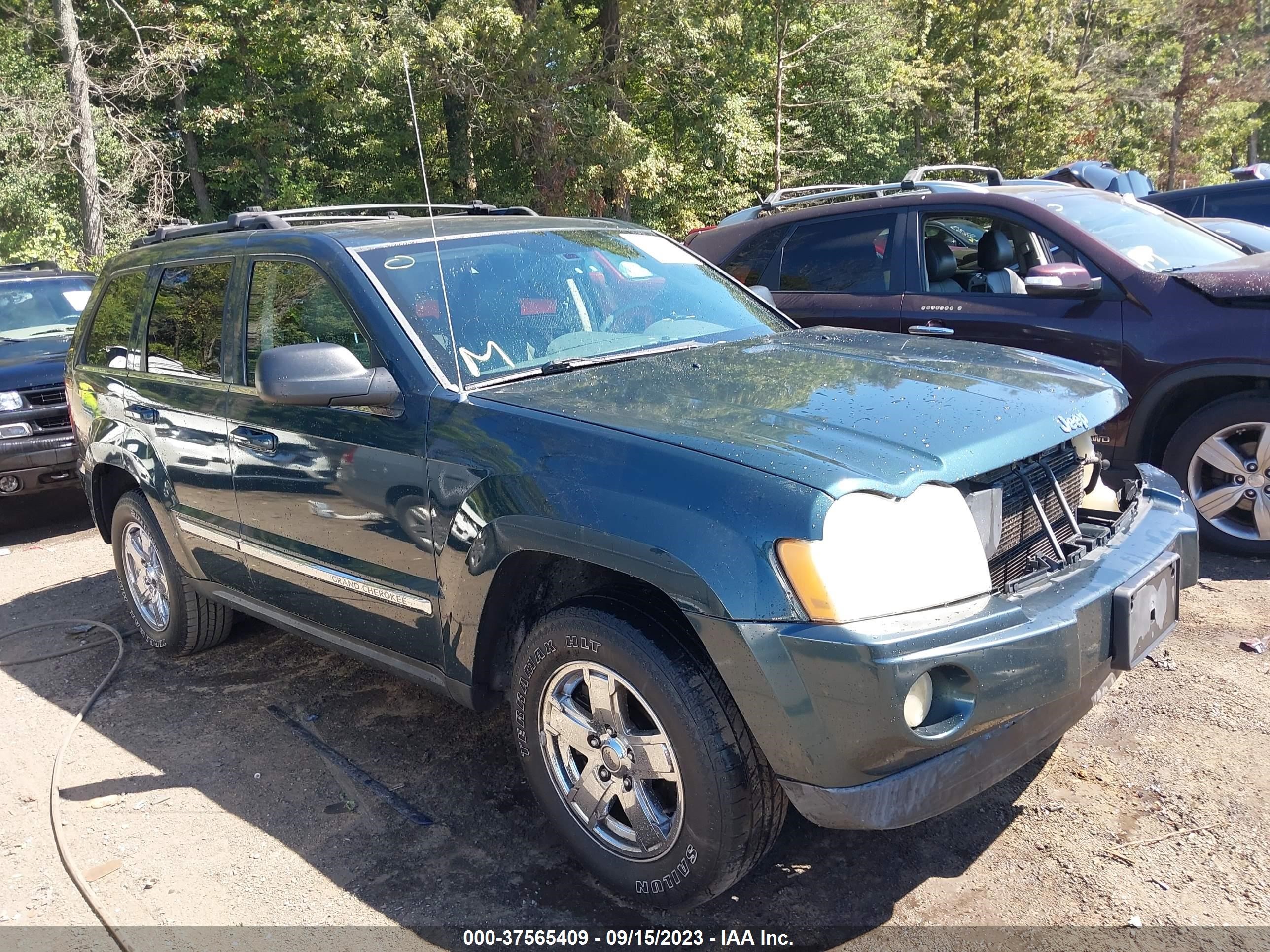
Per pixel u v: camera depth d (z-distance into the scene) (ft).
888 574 7.06
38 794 11.23
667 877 8.10
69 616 17.47
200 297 12.98
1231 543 15.43
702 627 7.30
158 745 12.22
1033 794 9.86
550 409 8.77
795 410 8.39
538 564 8.81
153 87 69.72
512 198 79.66
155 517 14.21
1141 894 8.32
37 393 23.31
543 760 8.95
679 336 11.40
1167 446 16.34
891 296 18.79
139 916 8.88
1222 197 30.37
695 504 7.39
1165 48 117.50
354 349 10.35
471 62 67.62
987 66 96.02
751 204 85.10
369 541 10.10
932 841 9.25
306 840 9.93
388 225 11.93
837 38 87.10
